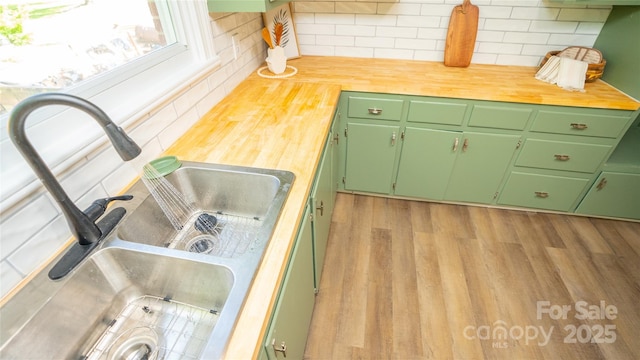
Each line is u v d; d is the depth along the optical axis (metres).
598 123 1.61
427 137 1.87
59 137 0.79
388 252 1.84
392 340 1.40
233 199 1.08
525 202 2.03
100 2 0.90
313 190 1.10
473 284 1.65
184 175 1.05
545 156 1.79
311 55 2.27
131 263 0.77
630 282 1.65
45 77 0.78
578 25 1.83
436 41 2.05
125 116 0.93
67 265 0.69
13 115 0.53
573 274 1.70
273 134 1.23
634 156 1.81
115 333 0.76
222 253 0.96
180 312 0.80
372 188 2.20
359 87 1.74
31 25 0.73
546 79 1.78
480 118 1.72
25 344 0.61
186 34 1.27
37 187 0.69
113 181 0.92
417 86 1.74
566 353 1.35
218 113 1.41
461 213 2.13
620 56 1.66
